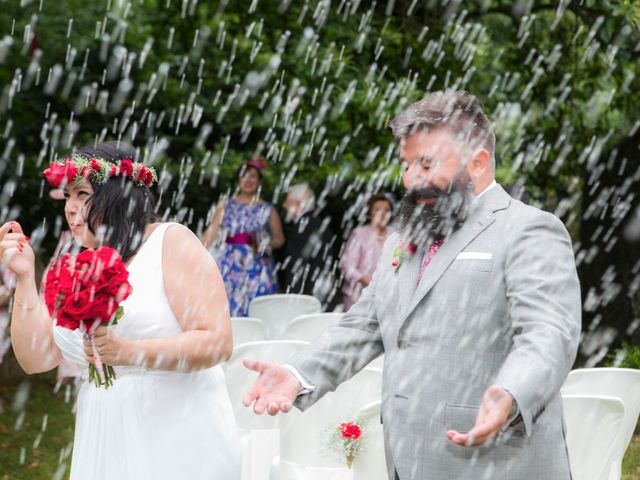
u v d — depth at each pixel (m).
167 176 9.52
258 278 7.27
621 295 7.64
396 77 7.84
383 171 8.60
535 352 2.06
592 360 7.56
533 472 2.24
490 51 7.79
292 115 8.60
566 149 8.05
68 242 2.86
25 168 9.59
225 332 2.63
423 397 2.30
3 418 6.33
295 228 7.73
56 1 8.91
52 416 6.42
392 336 2.42
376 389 3.46
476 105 2.36
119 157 2.74
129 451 2.64
